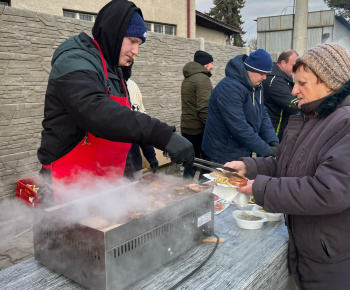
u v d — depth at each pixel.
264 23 12.95
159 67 4.86
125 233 1.05
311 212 1.16
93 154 1.33
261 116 3.02
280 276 1.44
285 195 1.18
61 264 1.16
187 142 1.03
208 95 3.70
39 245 1.24
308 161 1.24
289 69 3.50
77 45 1.24
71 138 1.23
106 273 1.00
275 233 1.54
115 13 1.28
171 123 5.24
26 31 3.17
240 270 1.22
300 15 7.00
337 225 1.21
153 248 1.16
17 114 3.21
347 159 1.10
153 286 1.12
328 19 13.45
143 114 1.04
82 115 1.03
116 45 1.31
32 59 3.26
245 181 1.39
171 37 4.98
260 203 1.25
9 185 3.23
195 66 3.84
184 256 1.32
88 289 1.09
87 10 5.93
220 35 11.97
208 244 1.42
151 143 1.04
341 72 1.19
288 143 1.40
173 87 5.16
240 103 2.74
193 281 1.15
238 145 2.96
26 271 1.21
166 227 1.21
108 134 1.03
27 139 3.33
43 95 3.40
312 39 13.91
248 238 1.49
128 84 2.19
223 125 2.89
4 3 4.77
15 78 3.14
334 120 1.19
